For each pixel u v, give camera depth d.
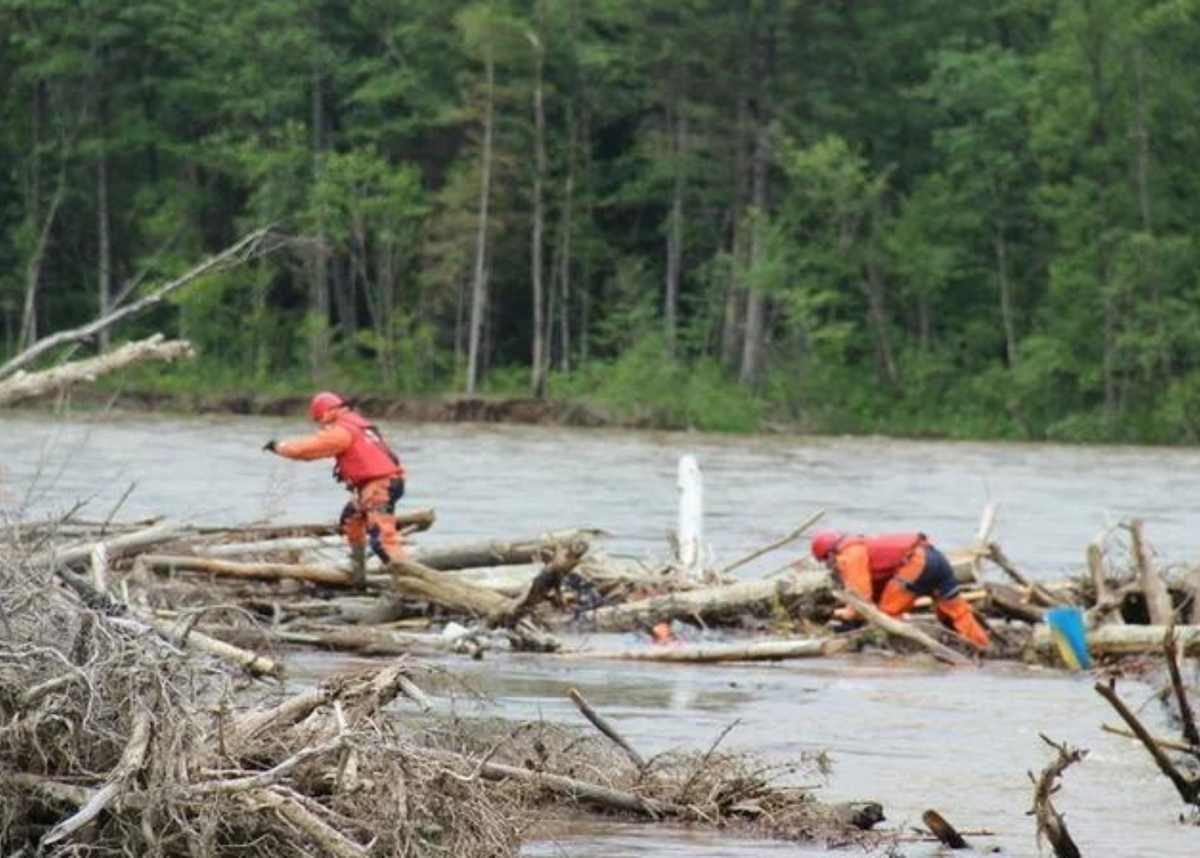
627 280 184.38
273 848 19.45
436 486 83.00
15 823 19.22
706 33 185.75
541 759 24.77
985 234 193.75
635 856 22.61
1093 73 182.25
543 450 117.44
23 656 19.36
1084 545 64.31
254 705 22.64
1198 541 67.31
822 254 183.25
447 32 195.50
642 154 191.88
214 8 195.75
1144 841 24.28
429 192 196.50
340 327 187.00
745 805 24.84
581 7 188.50
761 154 186.62
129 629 20.16
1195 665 36.00
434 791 20.09
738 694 34.81
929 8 197.25
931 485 95.75
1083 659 39.06
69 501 63.28
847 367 185.12
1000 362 187.00
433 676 31.28
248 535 41.75
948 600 41.44
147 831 18.77
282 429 131.12
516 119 186.38
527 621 39.94
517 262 194.50
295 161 182.62
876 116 195.25
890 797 26.62
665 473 97.38
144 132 192.62
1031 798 26.66
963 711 33.78
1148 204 180.62
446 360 187.25
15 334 193.88
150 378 163.62
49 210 195.00
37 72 188.88
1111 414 172.88
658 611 41.66
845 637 40.59
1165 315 174.75
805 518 72.19
